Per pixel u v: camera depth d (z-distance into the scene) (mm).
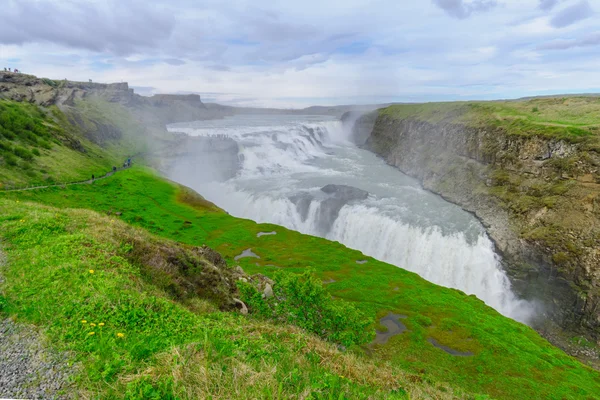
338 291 39625
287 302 19156
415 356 28562
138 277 15227
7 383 7422
